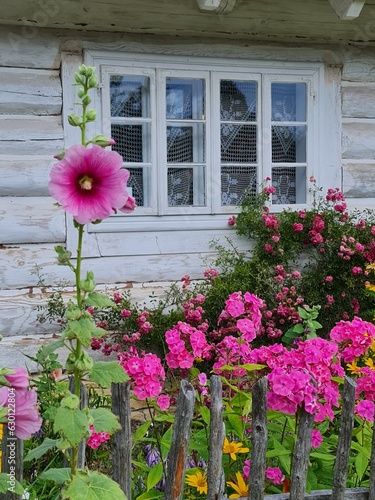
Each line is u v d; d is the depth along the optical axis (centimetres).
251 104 491
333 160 507
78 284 133
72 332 131
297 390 188
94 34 447
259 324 270
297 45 493
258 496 191
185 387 182
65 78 442
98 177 130
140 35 456
